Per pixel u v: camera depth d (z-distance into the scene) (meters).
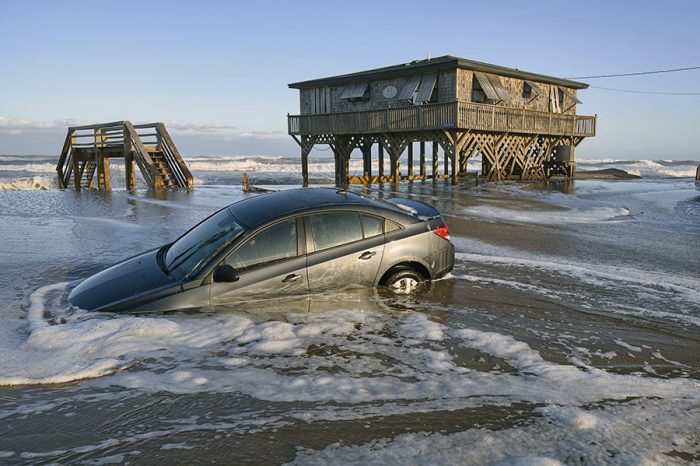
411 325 5.29
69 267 8.12
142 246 9.90
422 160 35.91
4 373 4.12
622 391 3.86
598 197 21.47
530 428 3.30
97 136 28.02
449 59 26.64
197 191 24.73
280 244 5.78
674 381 4.05
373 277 6.14
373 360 4.44
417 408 3.59
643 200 20.47
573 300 6.27
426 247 6.45
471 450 3.05
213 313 5.45
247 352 4.59
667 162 105.19
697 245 10.38
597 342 4.92
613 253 9.47
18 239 10.62
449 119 24.81
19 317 5.60
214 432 3.29
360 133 28.67
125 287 5.71
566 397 3.75
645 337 5.07
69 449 3.11
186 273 5.60
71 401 3.73
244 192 24.11
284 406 3.63
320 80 31.09
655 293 6.62
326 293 5.95
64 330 4.88
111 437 3.25
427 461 2.94
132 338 4.82
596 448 3.07
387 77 28.73
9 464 2.95
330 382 4.01
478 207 17.06
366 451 3.05
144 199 19.94
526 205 17.80
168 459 3.00
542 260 8.73
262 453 3.04
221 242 5.72
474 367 4.31
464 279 7.21
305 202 6.13
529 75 30.06
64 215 14.62
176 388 3.92
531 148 32.66
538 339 4.99
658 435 3.23
